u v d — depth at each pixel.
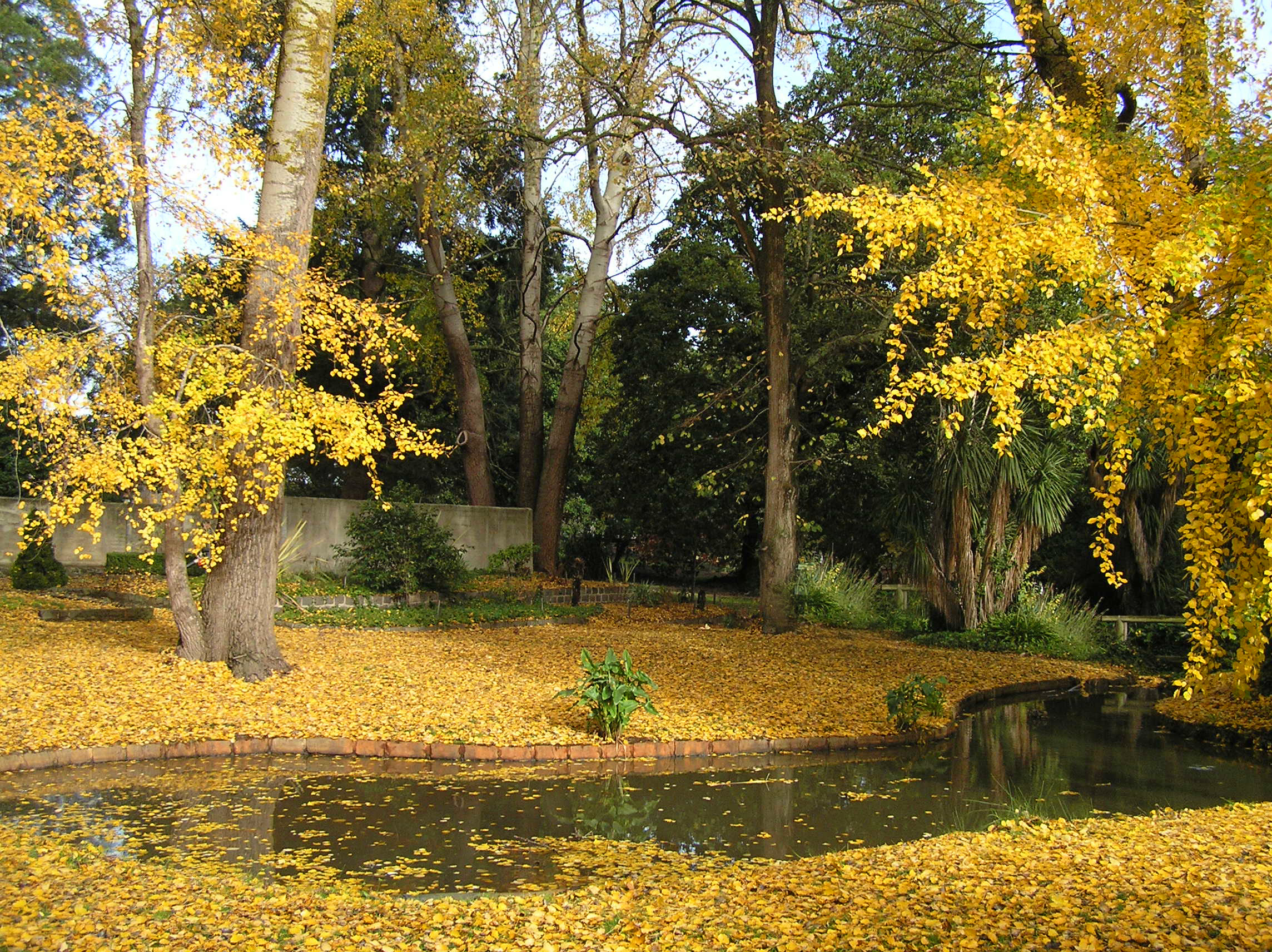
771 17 14.61
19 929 3.78
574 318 26.83
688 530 20.81
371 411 9.23
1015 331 6.88
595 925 4.13
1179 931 3.69
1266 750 8.59
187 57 8.71
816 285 15.79
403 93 18.47
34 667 9.01
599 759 7.77
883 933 3.86
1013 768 7.77
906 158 14.97
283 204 9.91
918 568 16.11
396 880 4.93
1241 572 4.44
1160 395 4.88
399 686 9.62
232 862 5.12
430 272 20.58
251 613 9.53
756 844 5.68
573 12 16.42
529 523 20.89
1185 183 5.47
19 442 8.85
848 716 9.39
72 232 8.05
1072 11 6.14
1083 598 18.08
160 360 8.83
